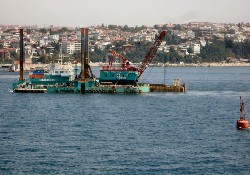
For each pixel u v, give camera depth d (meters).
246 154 160.75
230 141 178.88
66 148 168.88
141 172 143.38
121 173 142.50
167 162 152.25
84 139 183.25
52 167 147.62
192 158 156.25
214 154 160.75
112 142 177.75
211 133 195.00
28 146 171.75
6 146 171.88
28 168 146.75
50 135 191.50
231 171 144.25
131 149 167.25
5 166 148.50
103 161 153.25
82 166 148.38
